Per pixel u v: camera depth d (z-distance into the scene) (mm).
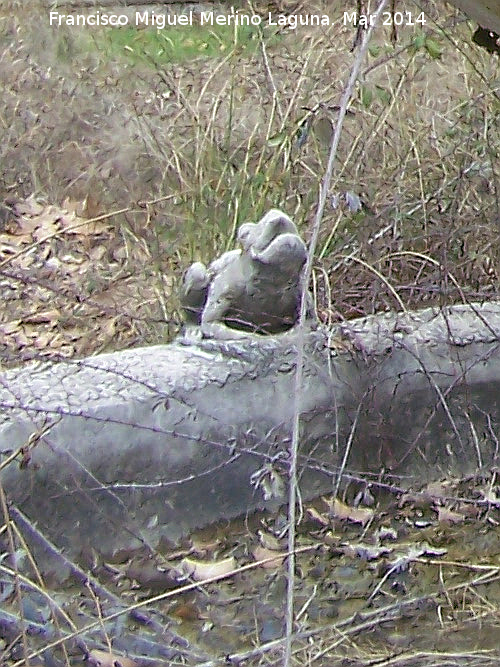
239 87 4477
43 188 5102
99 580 2531
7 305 4227
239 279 2732
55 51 5602
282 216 2730
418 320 3043
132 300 4152
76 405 2521
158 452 2586
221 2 5379
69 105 5258
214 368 2699
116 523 2562
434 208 3926
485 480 2938
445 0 2361
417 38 3676
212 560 2648
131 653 2357
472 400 2947
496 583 2672
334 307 3295
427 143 4113
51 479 2463
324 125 4094
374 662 2293
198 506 2666
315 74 4324
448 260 3562
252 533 2734
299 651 2271
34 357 2670
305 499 2787
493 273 3670
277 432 2713
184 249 4129
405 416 2877
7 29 5680
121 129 4949
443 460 2941
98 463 2521
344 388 2785
